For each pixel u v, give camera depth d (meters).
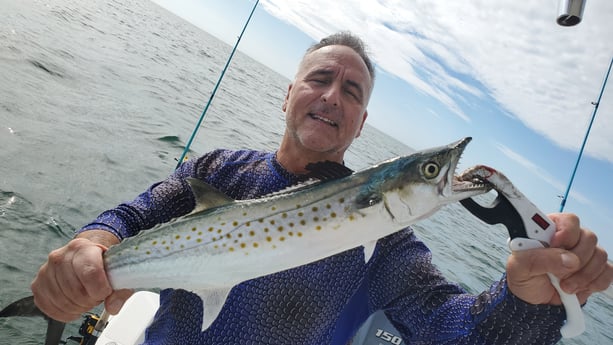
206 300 0.52
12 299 1.21
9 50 3.21
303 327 0.58
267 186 0.65
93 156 2.19
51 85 2.98
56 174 1.87
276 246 0.51
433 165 0.49
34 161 1.89
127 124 2.96
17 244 1.40
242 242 0.52
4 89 2.48
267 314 0.58
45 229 1.52
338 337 0.61
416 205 0.50
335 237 0.51
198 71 7.55
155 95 4.18
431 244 3.21
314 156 0.65
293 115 0.66
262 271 0.52
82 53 4.31
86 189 1.87
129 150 2.50
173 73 5.96
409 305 0.59
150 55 6.38
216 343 0.57
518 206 0.46
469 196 0.48
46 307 0.50
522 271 0.44
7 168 1.74
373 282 0.62
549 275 0.44
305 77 0.67
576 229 0.44
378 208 0.50
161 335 0.62
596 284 0.44
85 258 0.50
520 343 0.49
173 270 0.52
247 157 0.69
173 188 0.66
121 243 0.53
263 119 5.92
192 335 0.59
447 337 0.54
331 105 0.64
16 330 1.15
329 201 0.51
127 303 0.96
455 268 2.91
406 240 0.63
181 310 0.61
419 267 0.60
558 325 0.47
